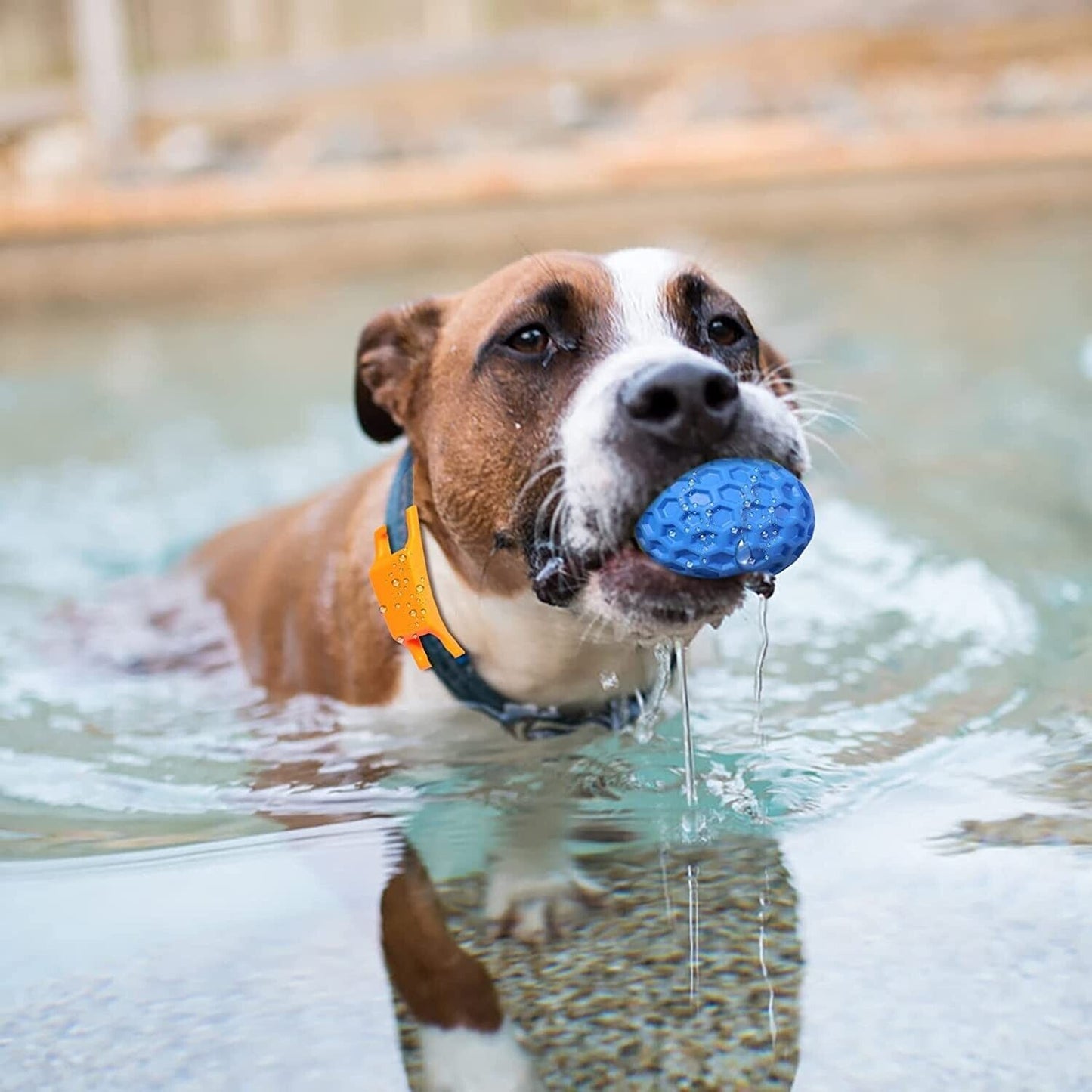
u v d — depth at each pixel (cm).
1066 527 124
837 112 405
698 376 78
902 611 111
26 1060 65
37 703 108
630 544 81
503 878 77
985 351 197
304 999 68
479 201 349
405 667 97
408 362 99
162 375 230
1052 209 338
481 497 89
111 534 150
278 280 312
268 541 117
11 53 432
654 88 443
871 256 290
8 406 214
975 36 437
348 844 82
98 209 338
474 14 465
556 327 87
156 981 70
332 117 442
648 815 83
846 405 174
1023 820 78
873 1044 64
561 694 96
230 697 106
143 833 84
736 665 104
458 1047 65
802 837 79
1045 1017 64
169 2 443
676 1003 67
